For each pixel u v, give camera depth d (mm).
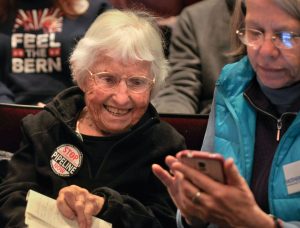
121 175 1976
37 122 2078
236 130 1840
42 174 2002
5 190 1990
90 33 1961
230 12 2861
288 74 1687
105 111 1965
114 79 1934
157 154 1995
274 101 1776
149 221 1885
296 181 1706
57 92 2877
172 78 2867
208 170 1455
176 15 3750
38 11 2955
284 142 1730
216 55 2848
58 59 2885
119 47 1899
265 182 1762
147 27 1970
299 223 1646
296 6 1599
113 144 1997
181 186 1504
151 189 2002
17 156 2074
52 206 1835
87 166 1994
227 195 1456
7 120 2273
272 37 1645
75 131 2012
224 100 1876
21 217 1896
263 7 1634
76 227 1810
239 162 1809
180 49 2926
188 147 2191
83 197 1814
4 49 2924
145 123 1989
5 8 2951
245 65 1886
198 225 1674
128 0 3594
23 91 2889
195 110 2797
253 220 1500
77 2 2951
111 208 1818
